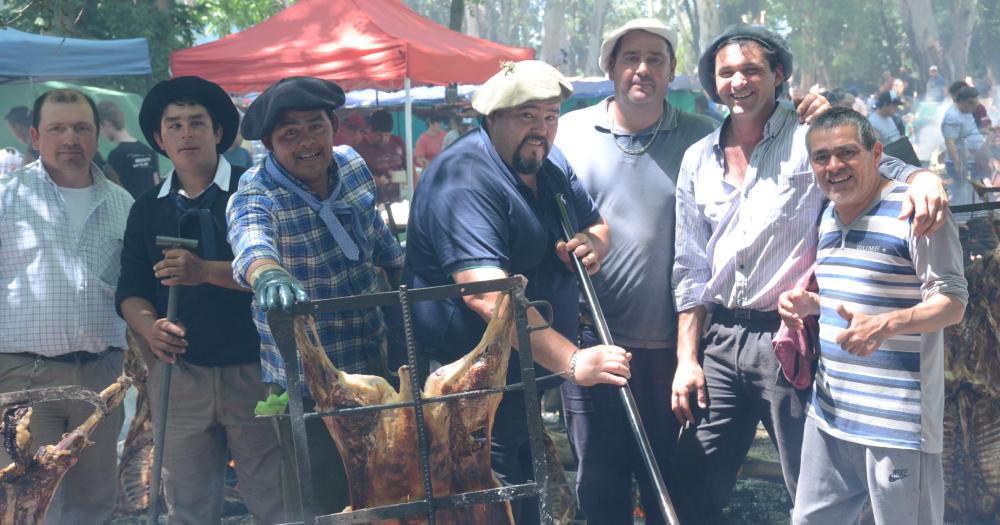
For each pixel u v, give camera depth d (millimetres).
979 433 4457
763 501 5074
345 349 3580
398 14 9836
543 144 3471
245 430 3924
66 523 4230
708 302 3986
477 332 3467
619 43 4137
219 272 3740
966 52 33094
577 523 4926
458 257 3365
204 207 3898
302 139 3414
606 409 4137
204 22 20031
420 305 3525
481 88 3496
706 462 3973
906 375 3293
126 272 3980
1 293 4090
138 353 3992
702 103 15336
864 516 4363
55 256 4117
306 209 3469
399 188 12109
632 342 4172
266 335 3510
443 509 2740
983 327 4402
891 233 3305
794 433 3803
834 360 3445
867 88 36594
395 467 2803
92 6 15445
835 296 3434
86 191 4262
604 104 4352
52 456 2955
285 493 3590
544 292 3672
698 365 4012
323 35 9203
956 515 4539
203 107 3891
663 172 4160
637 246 4121
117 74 10219
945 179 13250
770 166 3748
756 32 3771
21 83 11805
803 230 3699
